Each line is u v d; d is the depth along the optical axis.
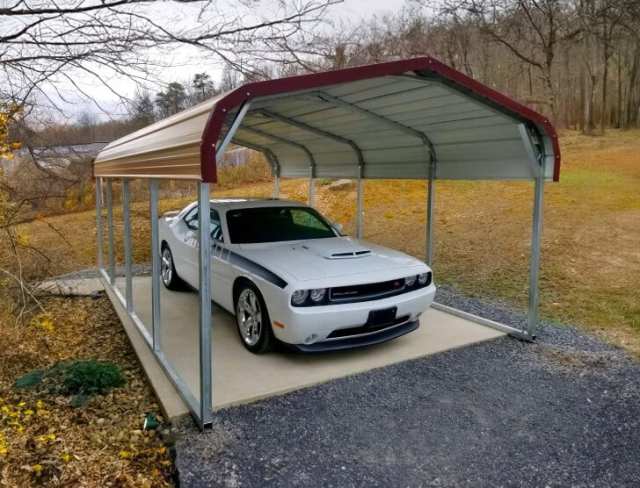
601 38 19.50
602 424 3.37
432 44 18.31
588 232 9.23
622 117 24.33
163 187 15.00
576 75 24.05
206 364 3.23
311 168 8.08
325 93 4.21
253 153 17.34
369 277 4.27
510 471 2.86
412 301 4.49
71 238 10.84
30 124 6.13
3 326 4.88
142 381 4.25
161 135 3.98
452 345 4.79
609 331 5.28
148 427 3.39
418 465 2.92
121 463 2.96
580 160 16.55
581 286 6.84
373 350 4.66
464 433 3.27
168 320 5.62
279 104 4.73
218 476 2.79
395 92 4.13
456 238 9.74
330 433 3.26
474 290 6.96
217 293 5.21
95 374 4.09
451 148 5.58
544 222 10.11
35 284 6.62
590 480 2.78
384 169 6.75
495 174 5.21
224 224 5.35
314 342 4.16
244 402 3.65
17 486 2.69
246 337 4.66
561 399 3.73
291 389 3.85
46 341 5.21
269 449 3.07
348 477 2.80
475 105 4.29
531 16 19.38
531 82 21.77
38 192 6.77
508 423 3.39
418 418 3.46
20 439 3.20
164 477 2.84
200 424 3.28
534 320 4.90
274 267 4.33
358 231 7.21
